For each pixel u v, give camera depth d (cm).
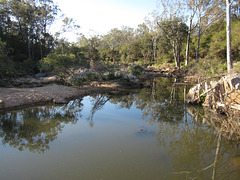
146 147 473
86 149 459
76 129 598
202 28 2655
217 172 373
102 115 761
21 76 1828
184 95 1159
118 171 368
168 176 355
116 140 511
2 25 2878
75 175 354
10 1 2802
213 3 2186
